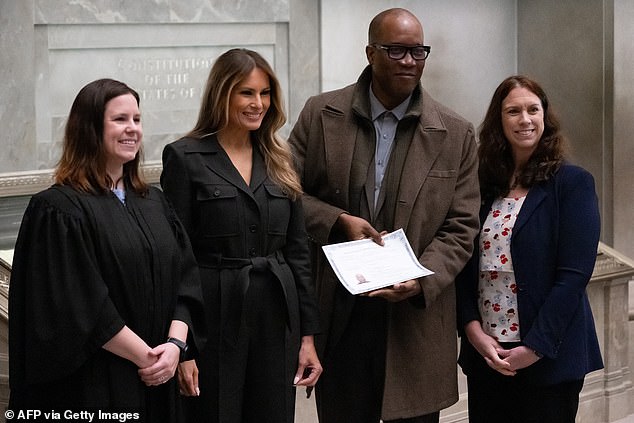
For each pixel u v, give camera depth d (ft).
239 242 14.21
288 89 26.68
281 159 14.70
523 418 16.01
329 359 16.14
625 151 28.73
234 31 25.67
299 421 19.92
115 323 12.42
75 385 12.60
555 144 15.79
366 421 16.28
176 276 13.26
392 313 15.83
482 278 16.06
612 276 22.29
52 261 12.29
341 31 27.35
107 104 12.73
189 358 13.58
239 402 14.32
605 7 28.27
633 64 28.63
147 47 24.45
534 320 15.56
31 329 12.26
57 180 12.80
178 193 14.16
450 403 16.19
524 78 15.92
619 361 23.20
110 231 12.59
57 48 23.20
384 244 15.33
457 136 15.87
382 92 15.80
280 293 14.43
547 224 15.61
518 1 30.55
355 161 15.83
